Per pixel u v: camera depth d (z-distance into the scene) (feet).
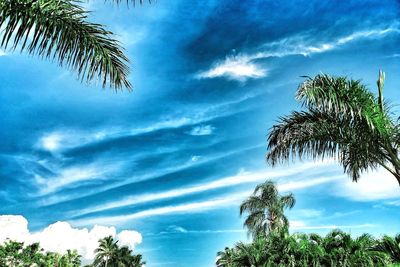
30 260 143.02
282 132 39.58
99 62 19.60
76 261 160.35
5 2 17.67
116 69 19.92
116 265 222.48
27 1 17.90
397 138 35.91
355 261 47.16
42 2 18.13
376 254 46.78
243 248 56.80
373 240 50.03
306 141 38.91
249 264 54.24
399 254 46.44
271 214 99.91
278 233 56.54
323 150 38.47
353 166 38.40
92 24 19.56
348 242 50.19
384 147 36.32
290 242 53.06
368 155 37.22
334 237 52.21
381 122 35.37
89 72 19.53
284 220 98.99
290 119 39.60
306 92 34.63
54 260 152.35
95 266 221.87
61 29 18.66
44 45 18.42
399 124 36.14
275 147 39.96
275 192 102.01
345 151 38.11
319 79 35.50
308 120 38.52
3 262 138.72
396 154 36.55
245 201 103.04
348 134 36.52
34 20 18.11
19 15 17.84
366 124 35.78
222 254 138.41
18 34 17.88
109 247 226.38
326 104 34.50
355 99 34.71
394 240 47.21
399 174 36.40
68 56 18.99
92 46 19.52
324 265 49.44
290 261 50.34
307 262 50.26
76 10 19.03
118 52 20.01
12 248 140.87
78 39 19.24
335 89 34.99
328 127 37.24
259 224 99.35
